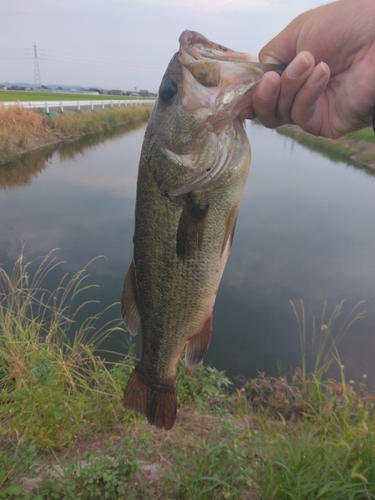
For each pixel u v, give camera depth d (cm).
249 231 139
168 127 27
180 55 27
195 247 29
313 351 75
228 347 76
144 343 33
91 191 185
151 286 31
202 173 27
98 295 92
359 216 163
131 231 136
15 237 125
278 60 28
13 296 63
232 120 27
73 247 120
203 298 30
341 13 25
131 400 35
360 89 26
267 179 231
